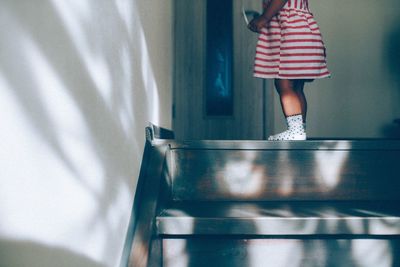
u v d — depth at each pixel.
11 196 0.61
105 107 1.03
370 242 1.26
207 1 3.67
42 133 0.69
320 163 1.55
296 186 1.55
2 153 0.59
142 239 1.18
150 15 1.74
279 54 1.95
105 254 1.00
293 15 1.93
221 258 1.27
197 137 3.64
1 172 0.59
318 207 1.41
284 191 1.55
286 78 1.92
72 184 0.81
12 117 0.61
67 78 0.79
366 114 3.59
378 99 3.59
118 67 1.16
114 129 1.10
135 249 1.16
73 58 0.82
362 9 3.58
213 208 1.39
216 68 3.69
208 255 1.27
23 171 0.64
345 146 1.55
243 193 1.55
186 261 1.27
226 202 1.51
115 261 1.08
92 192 0.92
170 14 2.60
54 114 0.73
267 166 1.55
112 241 1.05
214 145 1.56
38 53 0.68
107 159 1.03
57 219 0.74
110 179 1.05
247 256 1.26
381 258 1.26
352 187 1.55
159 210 1.32
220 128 3.65
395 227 1.23
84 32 0.88
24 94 0.64
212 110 3.67
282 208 1.39
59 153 0.75
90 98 0.91
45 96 0.70
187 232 1.24
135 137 1.37
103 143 1.00
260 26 1.98
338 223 1.23
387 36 3.58
